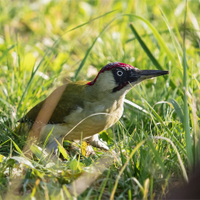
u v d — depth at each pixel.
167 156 7.48
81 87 8.87
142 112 9.25
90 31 16.50
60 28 18.14
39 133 9.04
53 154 8.59
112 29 16.64
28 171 6.89
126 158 7.30
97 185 6.80
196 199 6.24
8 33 16.31
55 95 8.98
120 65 8.42
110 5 18.53
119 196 6.14
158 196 6.46
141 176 6.67
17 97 10.66
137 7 16.72
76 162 7.06
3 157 7.51
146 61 13.10
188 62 11.87
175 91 10.05
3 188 6.62
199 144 6.61
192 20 12.99
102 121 8.56
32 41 16.11
